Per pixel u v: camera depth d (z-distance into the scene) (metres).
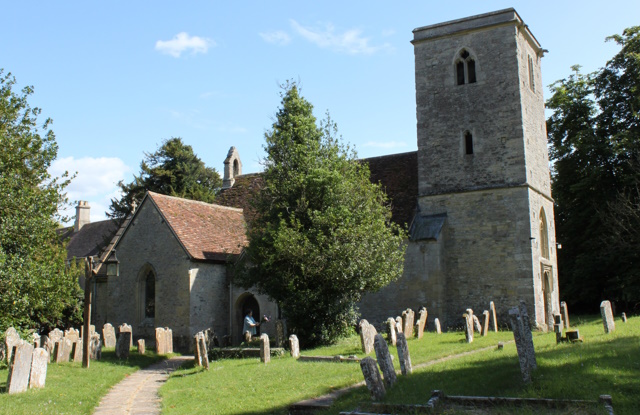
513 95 29.98
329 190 25.72
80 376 18.44
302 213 26.19
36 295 20.58
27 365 15.63
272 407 12.44
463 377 12.80
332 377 15.02
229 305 30.75
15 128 22.47
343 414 10.26
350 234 24.61
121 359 23.72
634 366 12.08
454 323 29.64
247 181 40.44
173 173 51.19
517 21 30.22
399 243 27.77
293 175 26.58
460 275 29.89
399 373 14.34
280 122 27.88
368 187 26.88
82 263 35.22
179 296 29.27
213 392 15.05
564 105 38.31
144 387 17.56
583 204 37.12
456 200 30.56
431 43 32.44
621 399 9.93
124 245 31.53
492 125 30.30
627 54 35.47
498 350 17.61
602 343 15.78
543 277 30.62
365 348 20.00
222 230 33.25
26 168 22.34
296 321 24.77
